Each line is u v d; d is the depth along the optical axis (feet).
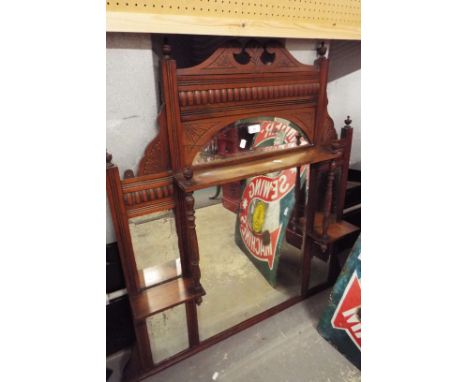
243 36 3.43
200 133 3.56
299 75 4.03
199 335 4.82
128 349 4.65
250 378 4.26
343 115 5.87
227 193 7.50
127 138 3.43
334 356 4.57
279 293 5.76
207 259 6.37
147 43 3.16
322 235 4.89
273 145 4.22
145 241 3.81
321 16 3.67
